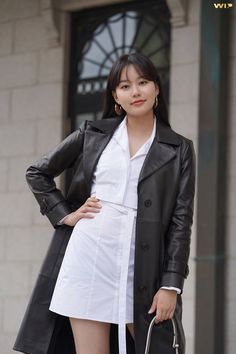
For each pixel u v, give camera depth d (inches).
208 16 313.7
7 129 394.6
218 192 307.6
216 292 303.0
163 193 153.1
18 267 385.1
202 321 303.9
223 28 312.8
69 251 156.2
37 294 160.6
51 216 162.1
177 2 338.0
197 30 339.3
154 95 156.6
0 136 395.9
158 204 151.9
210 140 310.3
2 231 391.2
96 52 378.0
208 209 307.3
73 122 382.3
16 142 391.2
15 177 389.7
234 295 316.2
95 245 153.6
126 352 157.6
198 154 312.0
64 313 152.9
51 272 160.7
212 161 309.0
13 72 395.2
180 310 154.9
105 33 376.2
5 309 386.0
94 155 158.2
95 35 378.9
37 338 159.0
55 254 161.3
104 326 153.9
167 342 150.8
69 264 154.8
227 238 317.7
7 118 394.9
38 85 387.2
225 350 312.0
